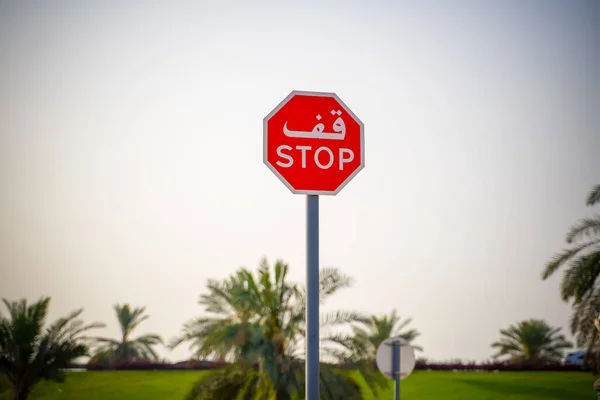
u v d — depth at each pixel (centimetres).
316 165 661
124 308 4444
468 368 3850
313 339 649
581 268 1986
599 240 2034
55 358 2756
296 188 655
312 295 653
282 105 664
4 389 2778
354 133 672
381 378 2212
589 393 3541
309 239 657
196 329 2123
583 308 2009
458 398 3466
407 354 1284
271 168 655
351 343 2191
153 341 4450
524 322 4312
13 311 2741
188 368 3528
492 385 3622
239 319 2212
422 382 3625
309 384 643
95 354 3862
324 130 667
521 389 3559
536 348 4259
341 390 2173
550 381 3700
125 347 4347
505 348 4316
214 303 2202
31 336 2711
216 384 2142
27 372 2731
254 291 2214
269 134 659
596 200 2027
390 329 3766
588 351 2062
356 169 667
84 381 3391
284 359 2155
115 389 3350
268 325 2208
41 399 3222
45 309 2761
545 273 2078
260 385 2089
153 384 3394
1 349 2712
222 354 2127
